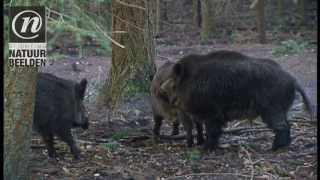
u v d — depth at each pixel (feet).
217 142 37.32
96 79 67.00
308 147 38.40
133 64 48.80
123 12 47.24
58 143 38.32
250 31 122.52
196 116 37.24
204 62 36.94
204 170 32.99
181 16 132.57
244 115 37.22
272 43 112.37
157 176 31.65
